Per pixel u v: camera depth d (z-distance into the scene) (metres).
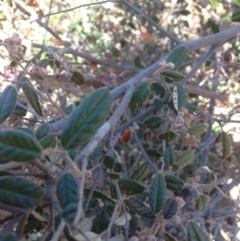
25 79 0.36
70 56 0.81
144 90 0.36
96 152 0.38
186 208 0.51
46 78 0.50
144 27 0.78
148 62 0.75
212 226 0.51
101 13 0.79
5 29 0.42
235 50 0.64
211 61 0.59
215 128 0.55
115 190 0.33
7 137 0.20
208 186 0.36
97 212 0.49
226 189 0.53
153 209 0.29
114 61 0.76
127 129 0.42
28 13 0.50
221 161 0.58
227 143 0.41
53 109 0.40
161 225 0.29
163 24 0.82
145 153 0.41
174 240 0.29
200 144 0.57
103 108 0.20
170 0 0.79
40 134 0.27
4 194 0.20
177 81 0.37
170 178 0.34
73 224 0.18
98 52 0.83
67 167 0.23
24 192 0.20
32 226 0.28
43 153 0.20
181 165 0.36
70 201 0.19
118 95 0.37
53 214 0.23
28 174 0.23
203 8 0.61
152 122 0.41
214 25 0.60
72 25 0.84
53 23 0.75
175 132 0.37
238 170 0.62
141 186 0.32
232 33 0.47
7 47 0.36
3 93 0.27
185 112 0.38
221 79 0.75
